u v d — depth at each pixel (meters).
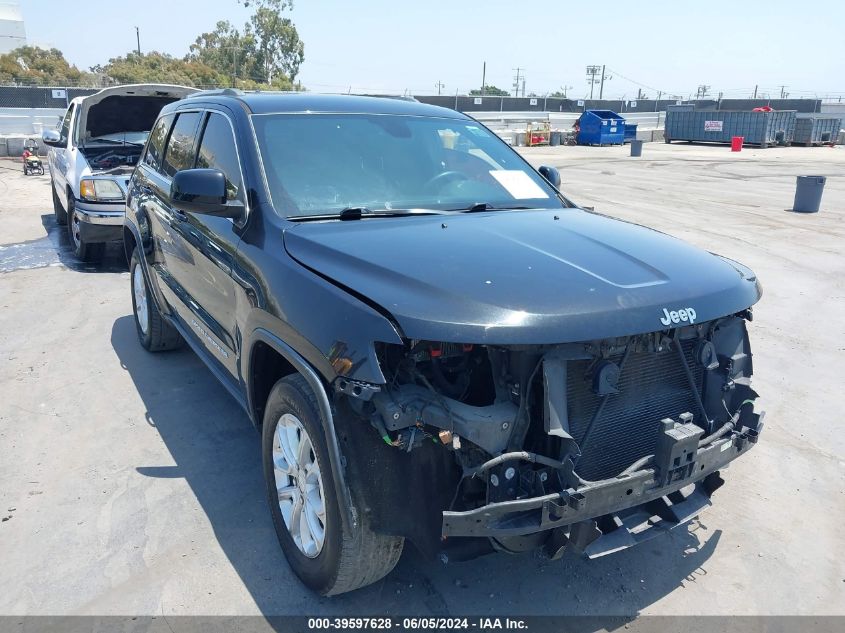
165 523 3.55
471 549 2.71
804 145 40.62
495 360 2.61
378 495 2.59
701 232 11.82
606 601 3.07
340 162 3.76
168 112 5.46
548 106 49.81
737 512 3.78
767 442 4.56
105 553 3.31
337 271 2.80
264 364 3.36
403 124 4.23
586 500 2.51
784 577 3.25
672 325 2.65
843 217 13.77
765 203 15.80
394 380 2.56
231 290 3.55
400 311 2.47
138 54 77.94
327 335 2.61
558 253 2.99
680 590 3.15
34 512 3.63
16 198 14.90
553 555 2.69
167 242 4.80
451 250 2.93
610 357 2.73
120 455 4.24
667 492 2.73
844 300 7.84
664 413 2.97
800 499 3.91
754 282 3.22
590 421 2.72
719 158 30.97
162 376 5.46
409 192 3.75
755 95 62.00
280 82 71.12
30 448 4.31
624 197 16.66
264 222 3.35
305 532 3.02
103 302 7.48
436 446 2.62
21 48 78.69
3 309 7.19
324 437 2.67
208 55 79.38
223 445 4.38
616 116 42.97
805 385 5.48
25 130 29.41
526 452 2.53
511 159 4.48
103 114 10.03
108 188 8.67
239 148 3.76
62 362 5.74
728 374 3.12
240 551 3.35
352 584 2.84
